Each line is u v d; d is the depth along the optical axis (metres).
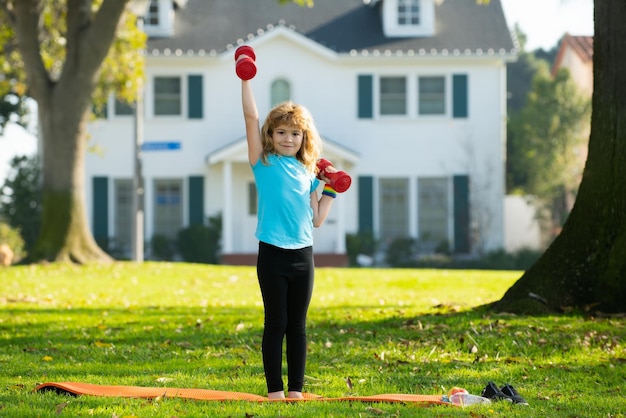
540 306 11.54
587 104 37.38
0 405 6.27
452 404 6.46
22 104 37.84
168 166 33.72
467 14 35.31
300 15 35.69
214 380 7.80
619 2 11.39
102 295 16.45
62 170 23.25
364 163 33.84
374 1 35.41
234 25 35.06
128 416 5.79
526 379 8.17
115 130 33.66
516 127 38.72
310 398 6.75
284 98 33.81
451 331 10.45
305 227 6.80
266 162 6.83
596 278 11.58
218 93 33.78
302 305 6.81
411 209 33.84
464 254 33.56
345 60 33.62
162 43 33.84
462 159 33.84
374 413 6.13
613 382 8.19
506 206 37.94
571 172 36.81
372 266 32.97
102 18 22.83
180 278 20.48
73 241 23.17
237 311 13.31
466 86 33.81
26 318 12.57
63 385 6.88
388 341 9.98
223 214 32.97
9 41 25.53
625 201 11.44
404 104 33.94
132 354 9.51
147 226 33.66
